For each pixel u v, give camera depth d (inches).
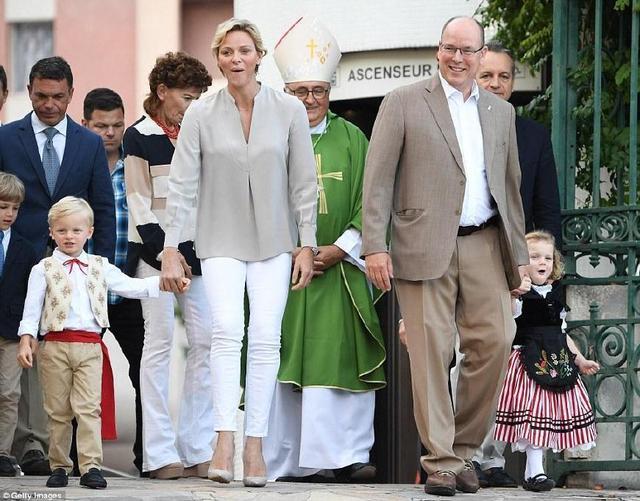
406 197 765.9
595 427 851.4
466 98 773.9
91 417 779.4
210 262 786.2
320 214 923.4
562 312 836.0
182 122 796.6
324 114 938.7
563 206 900.6
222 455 773.9
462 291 768.9
